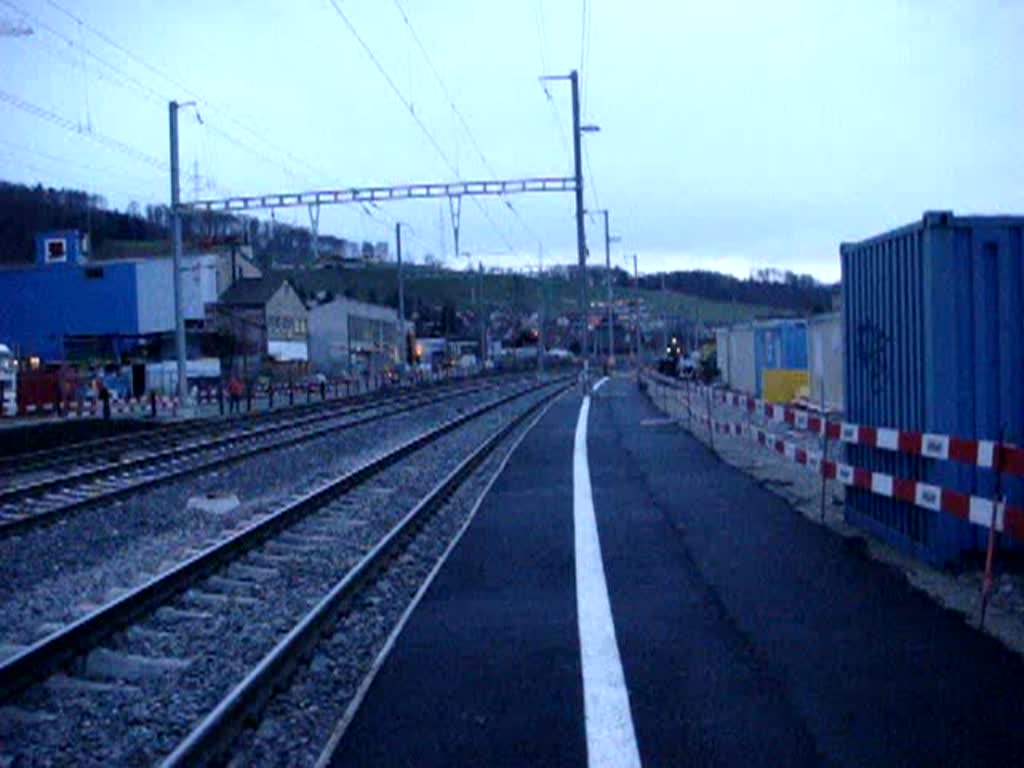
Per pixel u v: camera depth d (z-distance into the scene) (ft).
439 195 125.90
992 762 18.78
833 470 44.45
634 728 21.16
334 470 79.71
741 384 167.43
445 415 142.41
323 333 302.86
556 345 541.75
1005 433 32.96
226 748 21.42
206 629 33.12
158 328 238.27
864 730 20.53
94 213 422.41
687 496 54.90
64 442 105.60
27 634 32.71
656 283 569.23
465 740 20.99
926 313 34.86
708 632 28.22
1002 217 34.65
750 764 19.11
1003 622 28.07
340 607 32.96
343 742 21.12
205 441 98.12
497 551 41.93
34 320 241.35
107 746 22.91
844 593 31.94
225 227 299.99
